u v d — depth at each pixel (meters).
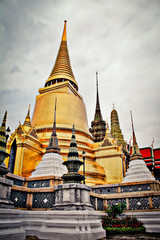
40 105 35.53
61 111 33.81
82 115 36.34
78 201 11.05
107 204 18.62
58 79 40.47
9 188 10.34
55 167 18.22
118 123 52.72
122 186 20.66
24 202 14.30
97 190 21.66
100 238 10.88
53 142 20.58
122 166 31.27
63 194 11.30
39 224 11.23
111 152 31.27
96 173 28.19
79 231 9.61
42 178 16.50
